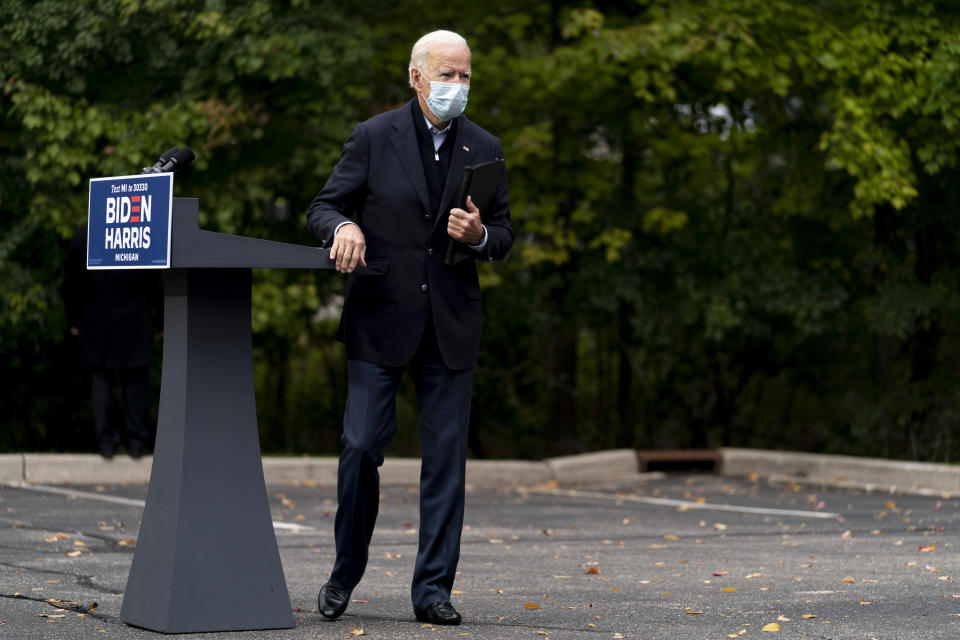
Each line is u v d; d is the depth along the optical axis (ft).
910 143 101.45
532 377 128.06
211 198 95.71
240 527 33.78
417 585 35.88
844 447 119.96
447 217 35.40
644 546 56.95
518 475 92.07
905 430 115.24
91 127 90.63
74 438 106.01
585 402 144.87
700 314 113.50
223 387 33.96
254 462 34.14
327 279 107.34
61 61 92.17
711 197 117.50
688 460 99.14
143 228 32.86
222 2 89.71
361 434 34.81
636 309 115.34
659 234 114.42
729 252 112.68
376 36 100.89
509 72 101.86
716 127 111.45
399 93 107.76
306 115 98.58
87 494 70.59
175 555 33.01
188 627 32.96
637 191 119.03
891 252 111.45
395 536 59.11
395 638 33.01
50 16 90.38
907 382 115.65
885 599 41.06
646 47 95.40
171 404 34.09
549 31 109.09
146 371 79.36
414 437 138.82
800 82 105.40
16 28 90.99
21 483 75.10
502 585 44.21
